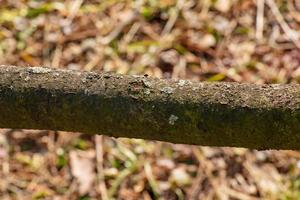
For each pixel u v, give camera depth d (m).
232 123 1.18
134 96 1.22
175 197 2.90
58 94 1.24
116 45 3.47
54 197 2.91
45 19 3.59
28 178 2.97
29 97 1.25
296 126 1.16
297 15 3.63
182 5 3.65
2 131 3.09
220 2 3.67
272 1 3.67
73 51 3.44
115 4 3.68
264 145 1.20
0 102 1.26
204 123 1.20
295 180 2.93
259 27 3.57
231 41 3.52
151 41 3.50
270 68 3.39
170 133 1.22
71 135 3.08
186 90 1.22
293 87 1.20
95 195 2.91
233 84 1.22
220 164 2.99
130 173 2.97
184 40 3.50
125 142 3.06
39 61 3.40
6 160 3.01
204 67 3.39
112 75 1.26
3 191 2.92
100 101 1.23
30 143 3.07
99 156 3.03
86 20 3.60
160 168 2.98
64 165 3.00
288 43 3.50
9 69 1.28
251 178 2.95
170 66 3.38
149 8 3.64
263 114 1.17
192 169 2.98
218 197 2.88
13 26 3.54
